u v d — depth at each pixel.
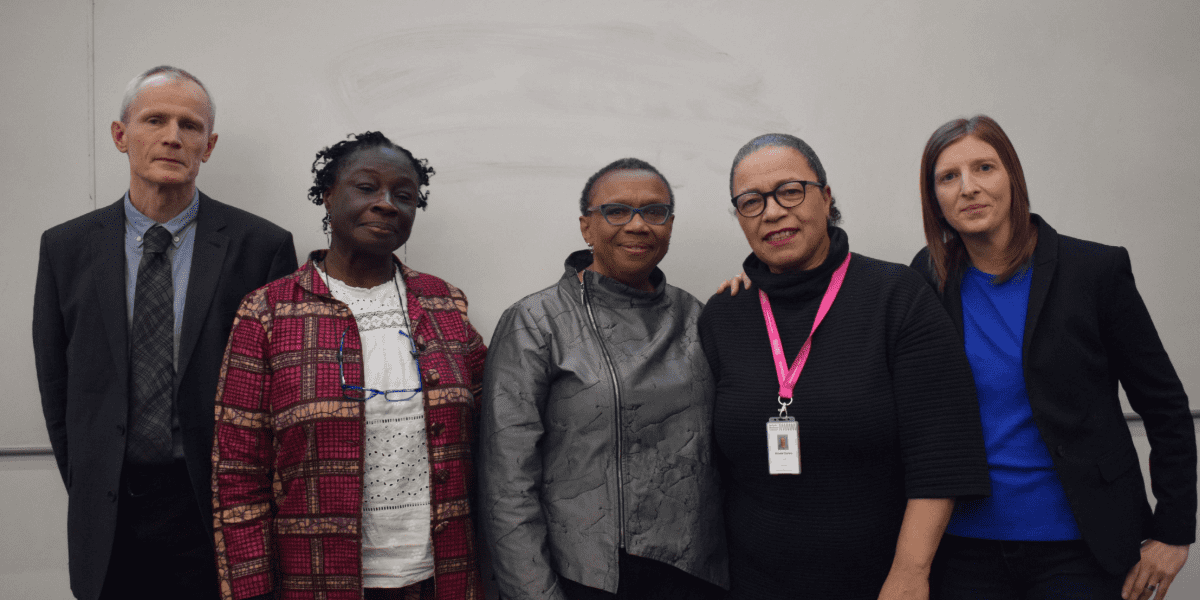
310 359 1.17
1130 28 1.81
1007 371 1.16
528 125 1.70
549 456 1.17
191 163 1.37
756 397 1.15
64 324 1.37
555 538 1.14
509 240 1.70
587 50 1.71
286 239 1.51
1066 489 1.12
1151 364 1.18
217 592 1.35
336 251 1.27
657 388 1.17
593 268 1.30
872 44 1.77
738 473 1.19
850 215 1.76
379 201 1.20
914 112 1.78
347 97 1.66
